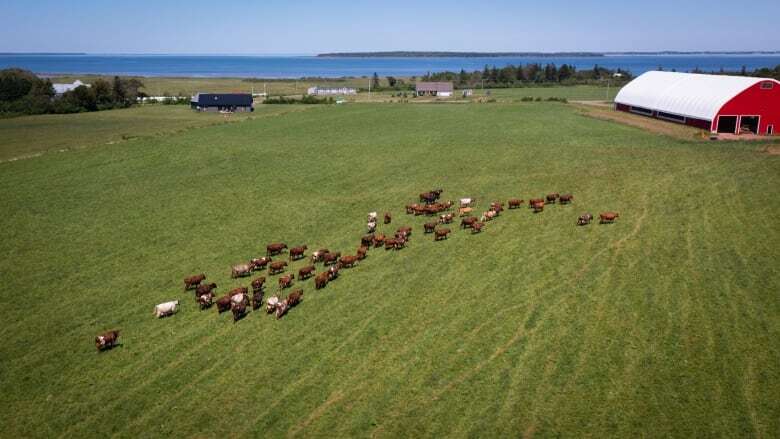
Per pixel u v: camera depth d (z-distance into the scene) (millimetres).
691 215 41312
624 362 23844
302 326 28016
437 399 22031
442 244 38094
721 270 32000
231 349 26125
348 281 32969
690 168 54594
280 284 32250
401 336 26672
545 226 40625
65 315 29562
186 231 41469
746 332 25578
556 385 22547
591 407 21203
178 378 24062
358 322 28156
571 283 31312
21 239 39906
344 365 24516
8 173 57781
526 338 26016
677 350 24500
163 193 50906
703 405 20984
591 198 46719
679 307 28141
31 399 23062
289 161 63250
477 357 24688
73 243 39188
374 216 42125
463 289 31250
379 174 57031
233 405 22203
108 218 44250
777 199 43750
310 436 20312
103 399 22875
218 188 52469
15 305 30625
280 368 24484
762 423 19906
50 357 25891
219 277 33875
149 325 28547
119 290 32281
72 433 21031
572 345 25297
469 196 49000
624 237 37719
